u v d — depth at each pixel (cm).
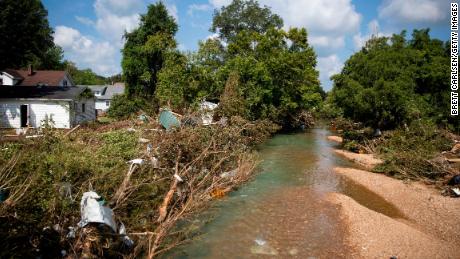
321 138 3531
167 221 916
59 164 967
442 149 2320
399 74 2677
